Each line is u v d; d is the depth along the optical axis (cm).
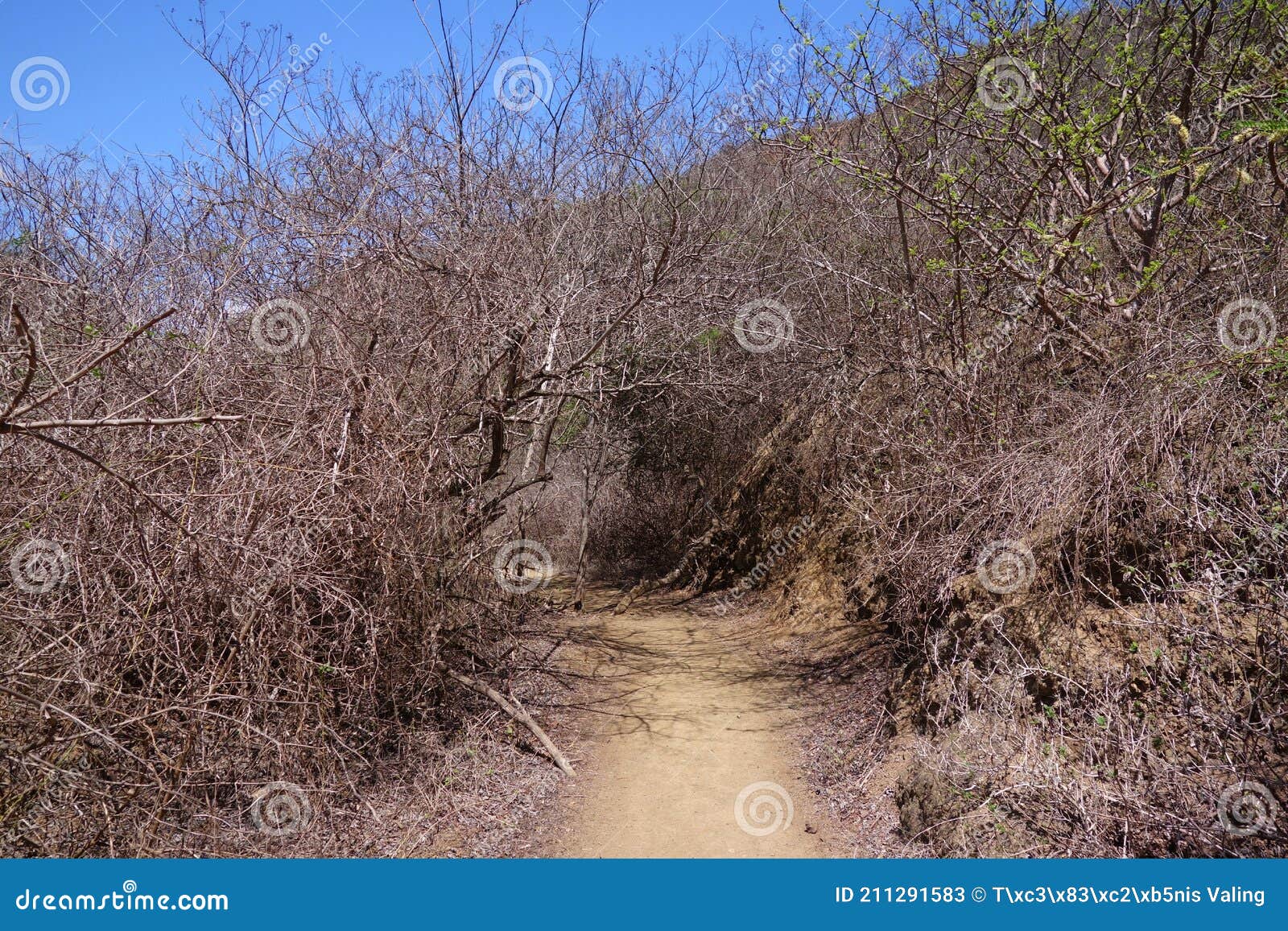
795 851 573
